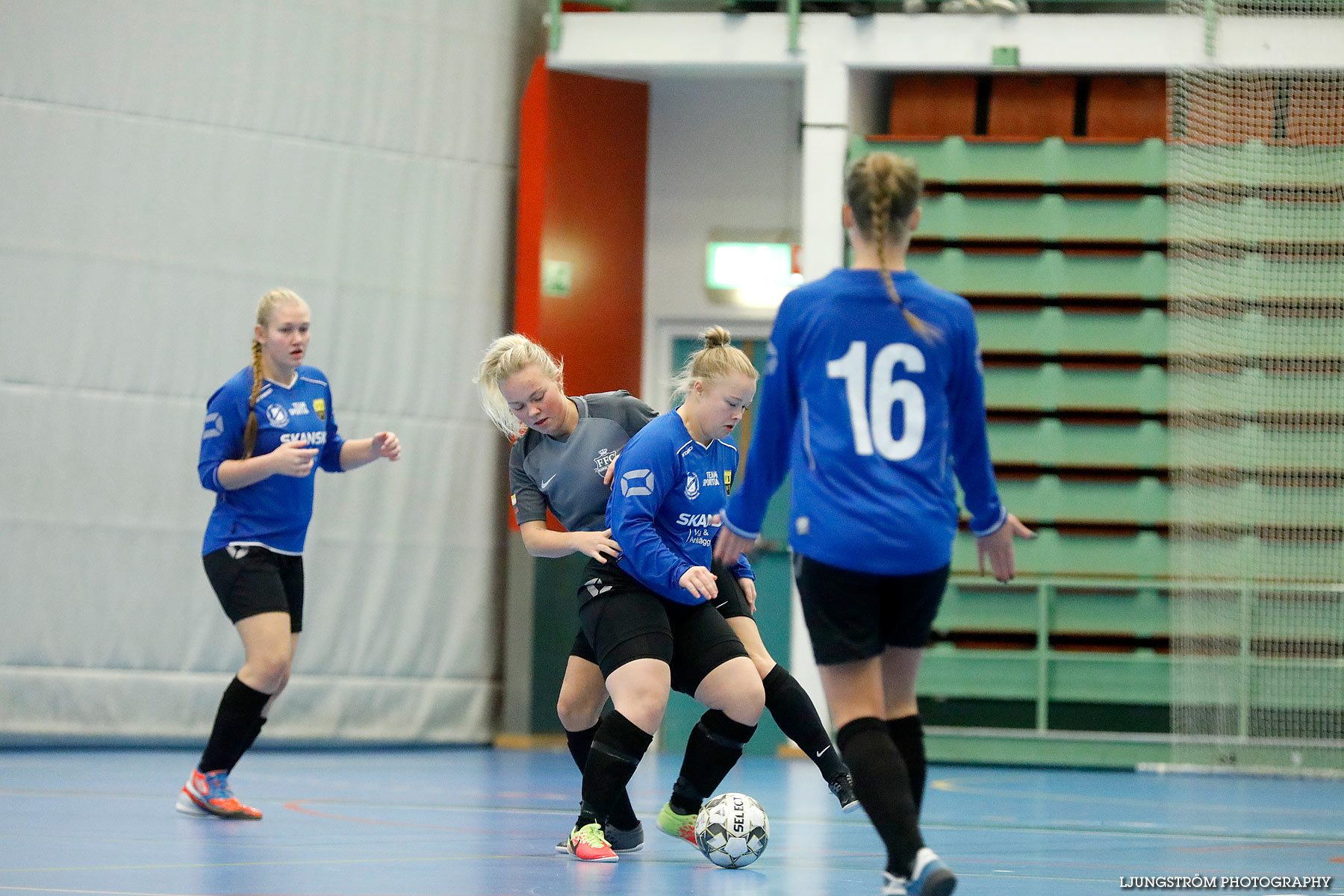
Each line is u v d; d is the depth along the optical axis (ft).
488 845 35.24
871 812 22.20
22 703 66.54
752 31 76.48
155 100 69.72
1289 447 72.90
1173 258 73.92
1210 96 73.82
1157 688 72.23
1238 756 71.00
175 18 70.28
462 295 77.10
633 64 77.46
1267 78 73.51
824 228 75.41
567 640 79.15
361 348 74.13
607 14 77.51
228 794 41.27
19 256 66.95
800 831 40.32
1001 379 75.61
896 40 75.41
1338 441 72.59
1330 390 72.79
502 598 78.64
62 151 67.87
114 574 68.39
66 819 39.55
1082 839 39.75
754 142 83.10
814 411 23.56
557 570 78.95
